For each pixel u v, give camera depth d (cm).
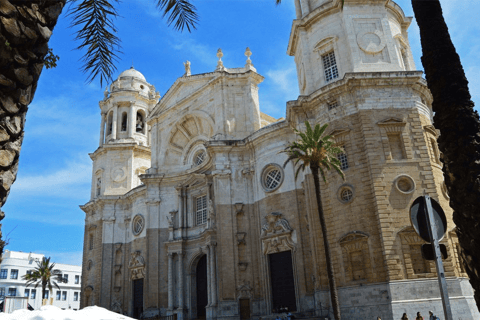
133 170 6103
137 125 6562
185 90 5272
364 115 3216
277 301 3769
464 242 801
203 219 4750
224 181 4288
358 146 3186
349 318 2891
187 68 5325
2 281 9438
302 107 3572
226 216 4169
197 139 5169
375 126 3189
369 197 3044
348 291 2947
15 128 602
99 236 5791
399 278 2784
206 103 4900
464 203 807
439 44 940
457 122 861
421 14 988
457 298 2750
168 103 5525
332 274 2653
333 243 3131
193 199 4916
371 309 2809
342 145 3275
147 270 4900
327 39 3738
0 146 586
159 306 4719
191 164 5203
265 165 4122
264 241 3931
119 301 5416
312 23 3912
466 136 843
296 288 3606
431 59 938
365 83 3288
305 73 3844
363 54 3538
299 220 3712
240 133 4547
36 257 10425
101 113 6706
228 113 4600
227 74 4706
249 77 4706
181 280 4606
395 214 2945
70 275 10856
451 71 908
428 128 3262
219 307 3881
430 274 2806
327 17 3803
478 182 795
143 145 6397
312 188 3394
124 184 6019
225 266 3997
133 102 6481
